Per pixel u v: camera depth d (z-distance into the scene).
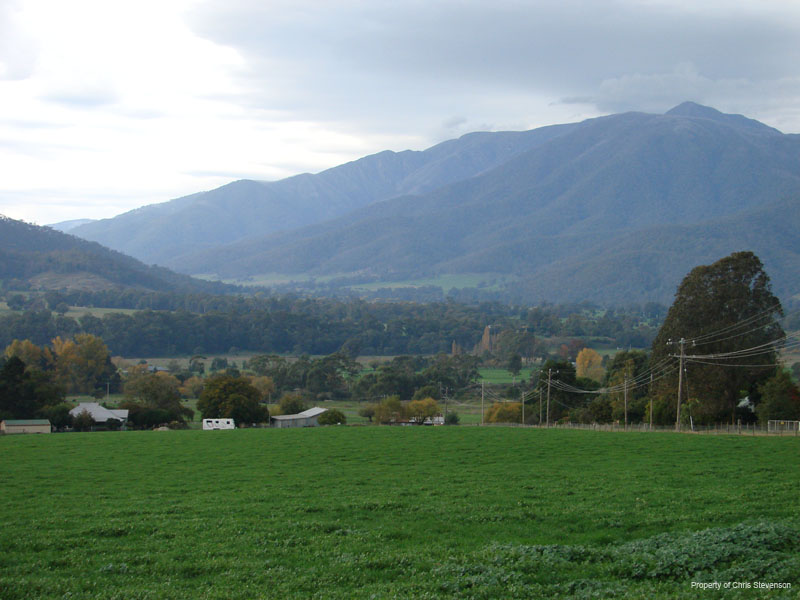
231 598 14.77
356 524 21.70
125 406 87.88
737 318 66.31
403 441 48.84
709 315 67.00
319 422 88.94
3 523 22.52
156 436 55.84
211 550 18.69
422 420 94.25
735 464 34.16
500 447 44.06
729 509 22.53
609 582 14.74
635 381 81.19
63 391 93.25
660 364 71.38
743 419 66.88
